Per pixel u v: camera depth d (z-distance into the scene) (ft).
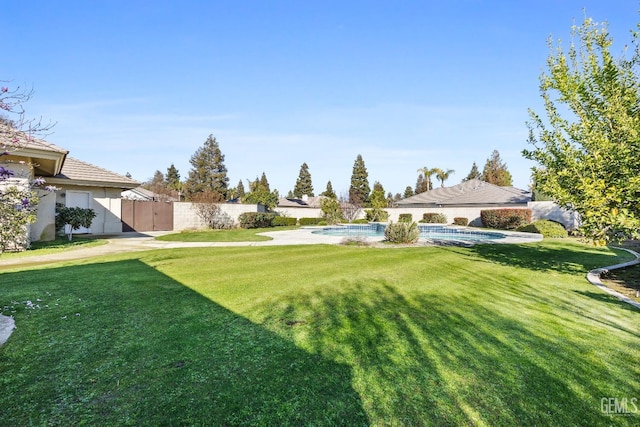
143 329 13.38
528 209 80.59
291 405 8.41
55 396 8.67
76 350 11.40
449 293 19.43
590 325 14.24
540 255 35.22
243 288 20.38
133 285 20.80
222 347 11.75
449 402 8.66
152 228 77.10
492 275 24.72
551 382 9.70
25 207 17.33
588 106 22.79
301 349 11.62
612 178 20.17
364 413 8.15
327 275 24.54
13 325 13.60
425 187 219.61
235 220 88.63
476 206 107.96
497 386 9.44
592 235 21.25
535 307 16.74
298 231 71.51
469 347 11.94
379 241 49.34
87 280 22.07
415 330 13.51
